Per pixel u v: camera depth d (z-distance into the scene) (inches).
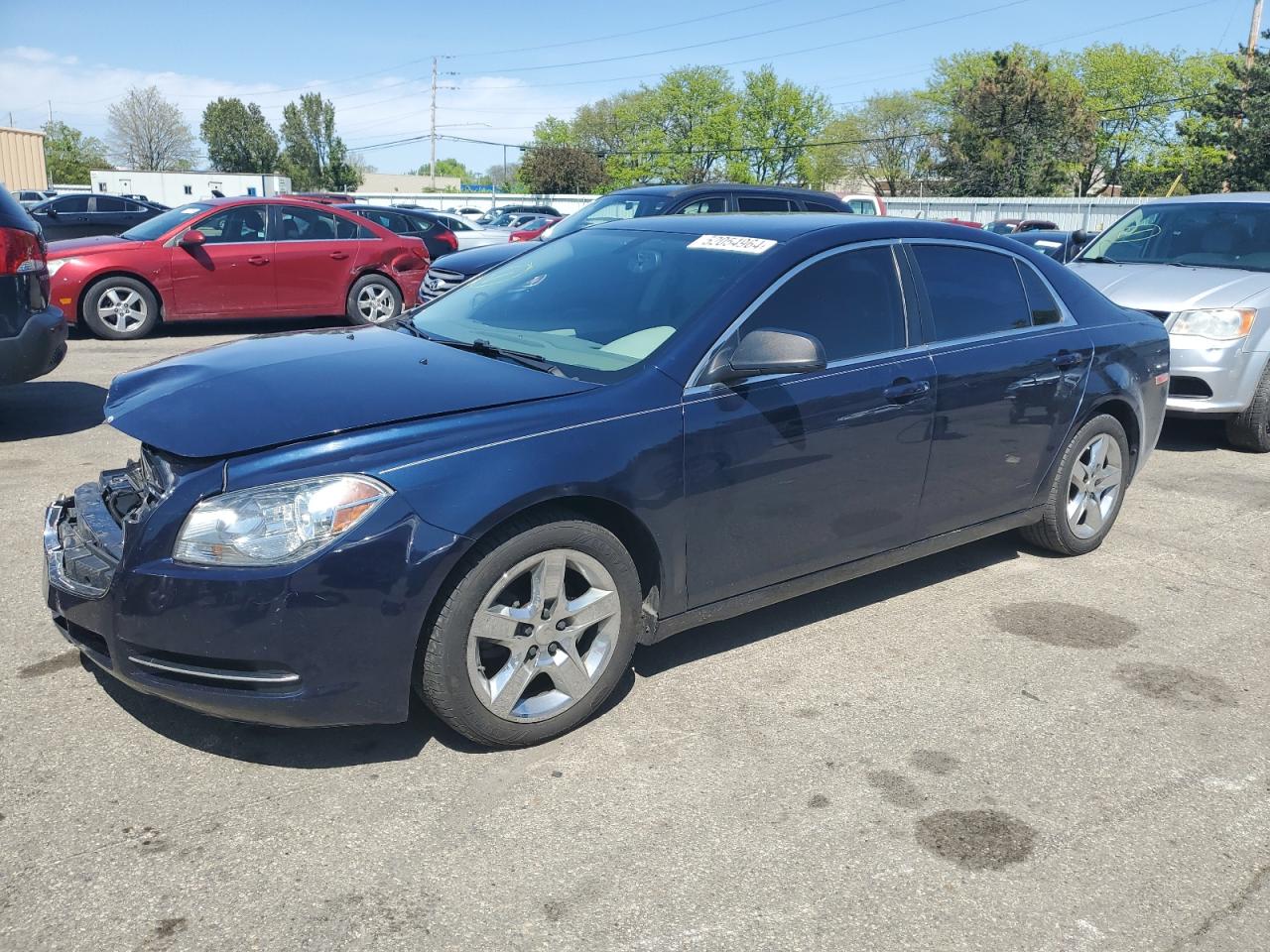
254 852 102.9
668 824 109.7
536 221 837.2
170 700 111.0
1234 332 267.9
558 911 95.7
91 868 99.7
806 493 143.8
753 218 165.3
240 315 450.0
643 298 146.8
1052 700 140.6
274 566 105.6
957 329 164.9
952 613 170.2
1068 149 1961.1
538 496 115.6
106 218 767.7
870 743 127.9
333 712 110.3
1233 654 157.0
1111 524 200.5
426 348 143.1
